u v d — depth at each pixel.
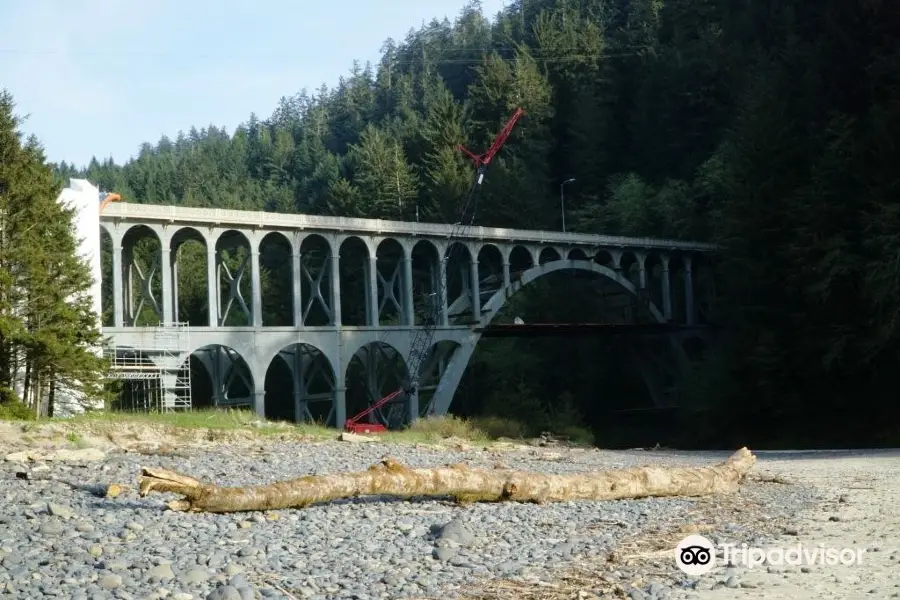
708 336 86.50
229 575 9.44
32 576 8.99
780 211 61.28
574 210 112.50
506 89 125.06
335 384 61.56
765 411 61.38
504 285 72.62
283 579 9.29
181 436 27.38
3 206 35.56
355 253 94.75
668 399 87.06
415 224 66.88
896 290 49.91
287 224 59.22
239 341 56.56
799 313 57.66
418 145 129.12
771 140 63.84
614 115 123.38
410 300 66.88
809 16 68.56
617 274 81.56
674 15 125.56
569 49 128.50
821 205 55.56
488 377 87.31
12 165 36.62
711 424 64.81
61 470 18.02
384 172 118.00
